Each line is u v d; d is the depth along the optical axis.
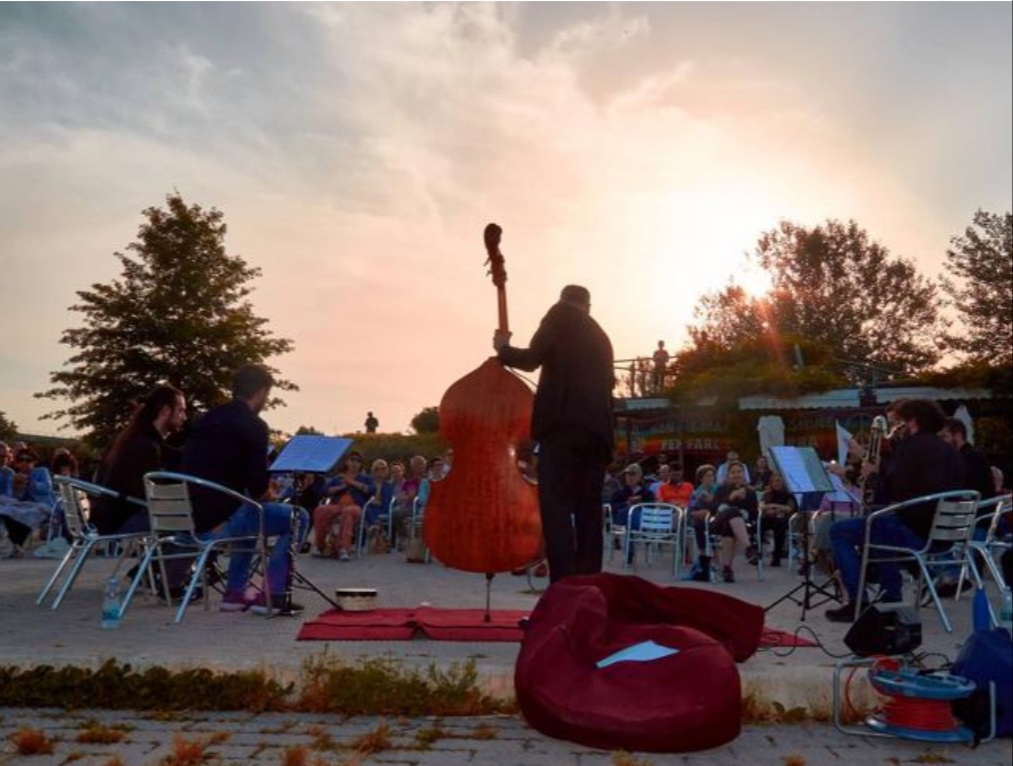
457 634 5.54
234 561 6.81
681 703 4.11
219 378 29.30
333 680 4.69
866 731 4.47
